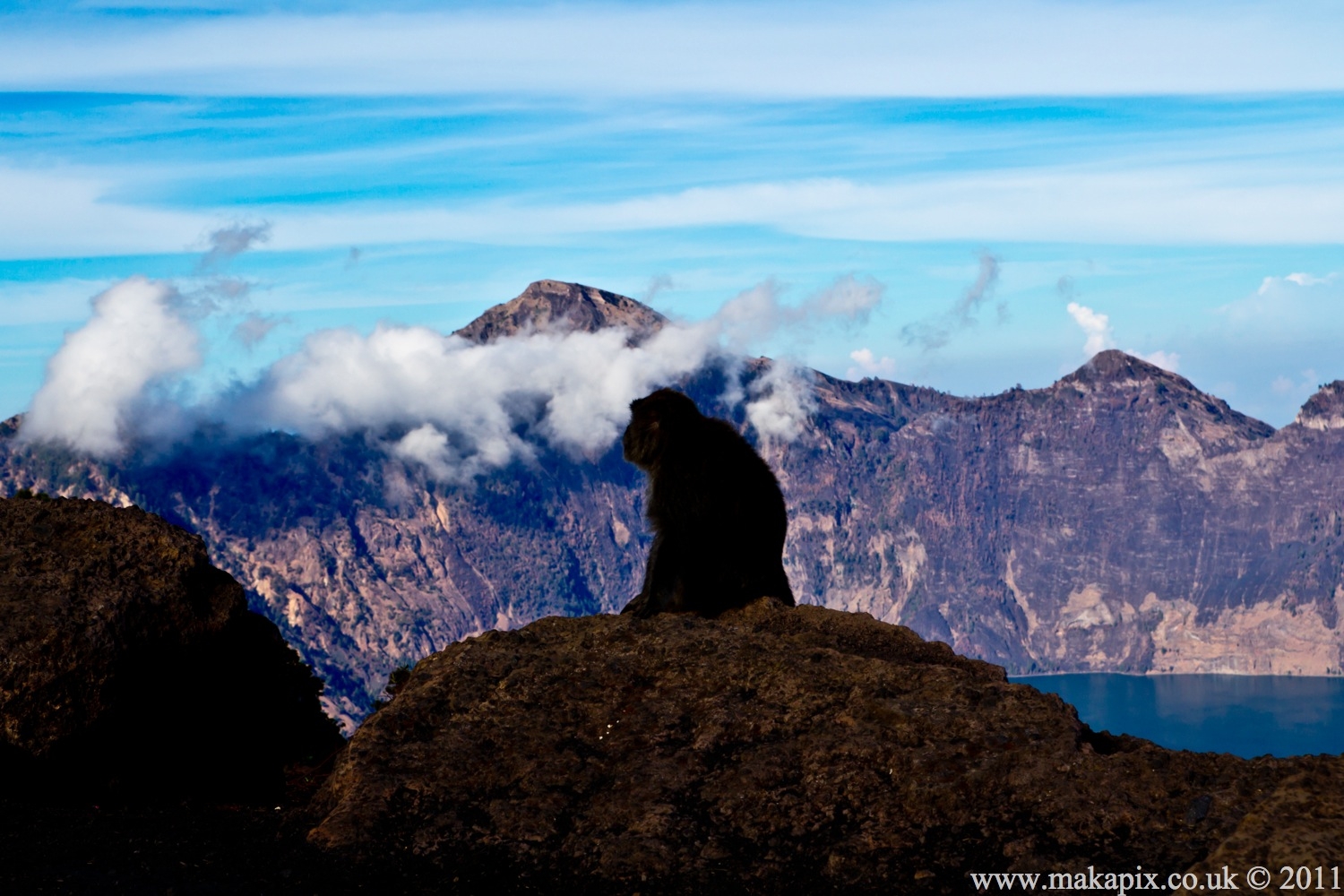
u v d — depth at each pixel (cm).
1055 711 891
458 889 776
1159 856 743
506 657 1042
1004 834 786
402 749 924
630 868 786
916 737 880
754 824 824
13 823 866
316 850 823
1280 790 711
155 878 758
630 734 934
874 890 750
